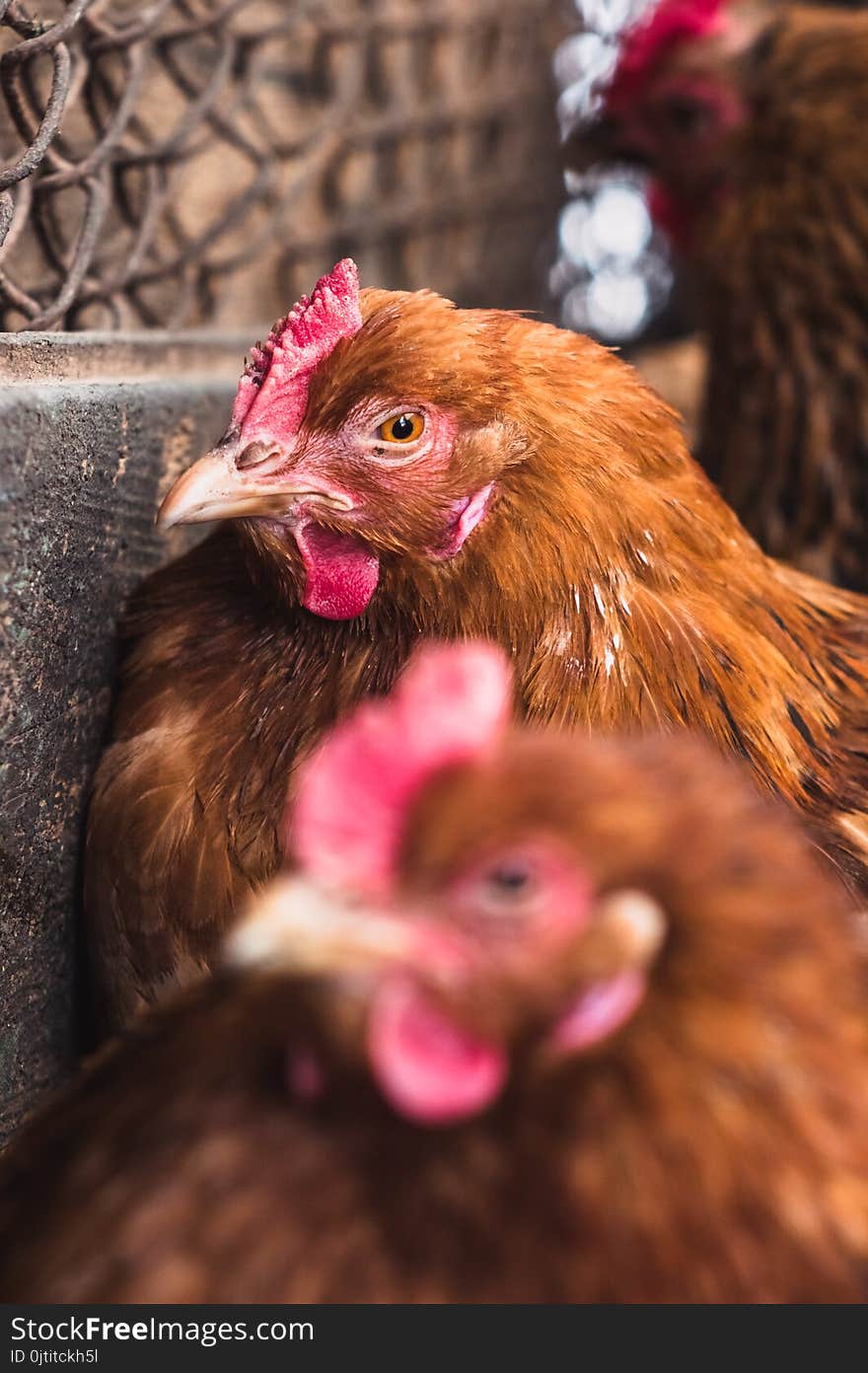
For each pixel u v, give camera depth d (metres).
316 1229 0.39
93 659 0.52
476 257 1.06
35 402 0.47
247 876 0.51
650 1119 0.39
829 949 0.40
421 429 0.50
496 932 0.38
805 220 0.73
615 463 0.52
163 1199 0.40
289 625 0.52
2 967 0.50
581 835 0.38
